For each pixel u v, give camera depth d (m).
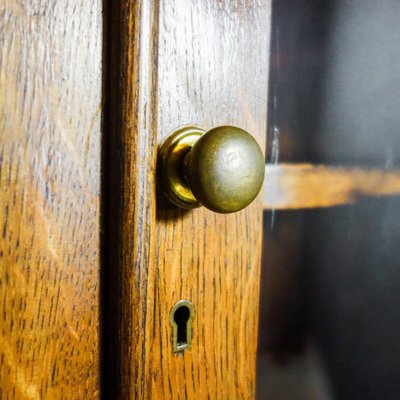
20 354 0.20
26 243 0.20
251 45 0.24
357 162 0.34
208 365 0.24
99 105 0.21
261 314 0.33
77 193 0.21
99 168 0.21
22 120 0.20
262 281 0.33
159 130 0.22
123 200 0.21
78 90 0.21
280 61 0.32
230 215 0.24
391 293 0.36
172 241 0.23
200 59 0.23
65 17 0.21
